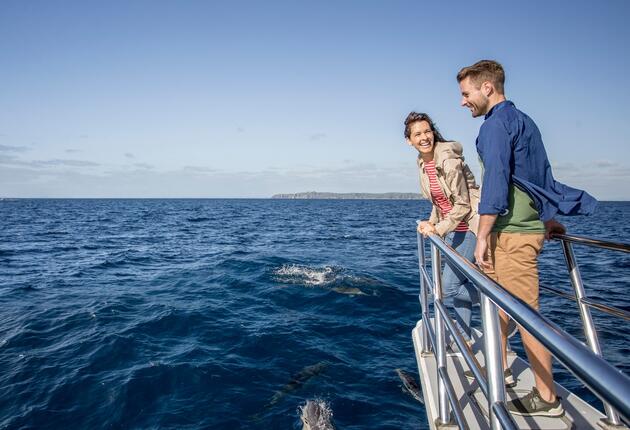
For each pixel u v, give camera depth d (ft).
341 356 22.44
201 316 28.60
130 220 154.40
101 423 16.46
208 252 63.36
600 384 2.88
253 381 19.60
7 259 57.36
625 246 8.34
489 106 10.28
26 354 22.47
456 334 8.68
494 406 6.27
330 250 64.69
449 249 8.86
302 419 16.72
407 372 20.70
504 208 9.14
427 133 12.37
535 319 4.33
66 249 68.90
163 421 16.49
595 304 9.78
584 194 9.16
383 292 34.76
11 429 16.15
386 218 178.60
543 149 9.61
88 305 31.71
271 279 40.22
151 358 21.83
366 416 17.07
